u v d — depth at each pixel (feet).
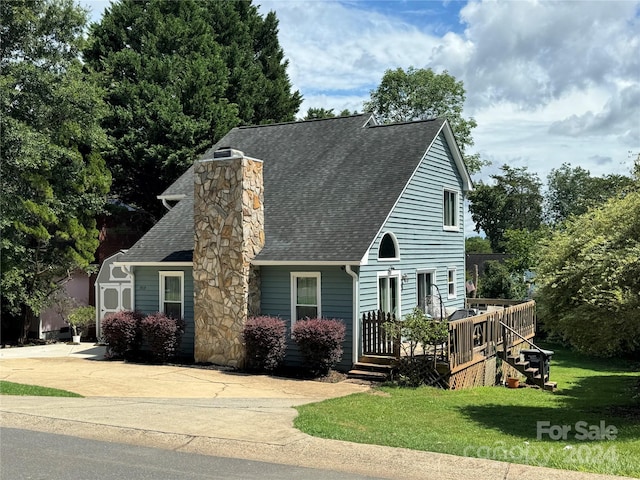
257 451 25.30
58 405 35.99
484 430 33.42
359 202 57.47
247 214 54.60
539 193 227.81
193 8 109.70
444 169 71.15
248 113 114.01
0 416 32.60
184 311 60.85
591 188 136.26
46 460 24.22
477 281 100.42
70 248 80.02
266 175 67.77
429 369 48.14
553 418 37.83
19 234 74.79
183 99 98.58
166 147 93.45
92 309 79.56
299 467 22.99
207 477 21.76
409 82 149.18
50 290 80.84
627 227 38.47
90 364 57.67
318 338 49.34
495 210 229.66
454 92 148.36
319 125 74.79
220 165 55.36
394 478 21.62
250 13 133.18
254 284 55.36
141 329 59.82
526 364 57.11
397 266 59.00
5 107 73.20
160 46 102.83
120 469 22.89
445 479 21.48
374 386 47.09
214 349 55.57
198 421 31.09
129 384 46.11
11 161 71.20
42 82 75.25
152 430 28.94
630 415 39.78
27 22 75.61
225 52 116.67
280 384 47.42
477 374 53.57
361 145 67.41
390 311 57.98
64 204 79.10
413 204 62.75
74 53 81.66
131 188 101.45
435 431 32.30
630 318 34.76
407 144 64.28
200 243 56.29
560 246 41.75
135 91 95.55
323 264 51.29
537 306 43.04
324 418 32.86
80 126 80.48
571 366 74.59
